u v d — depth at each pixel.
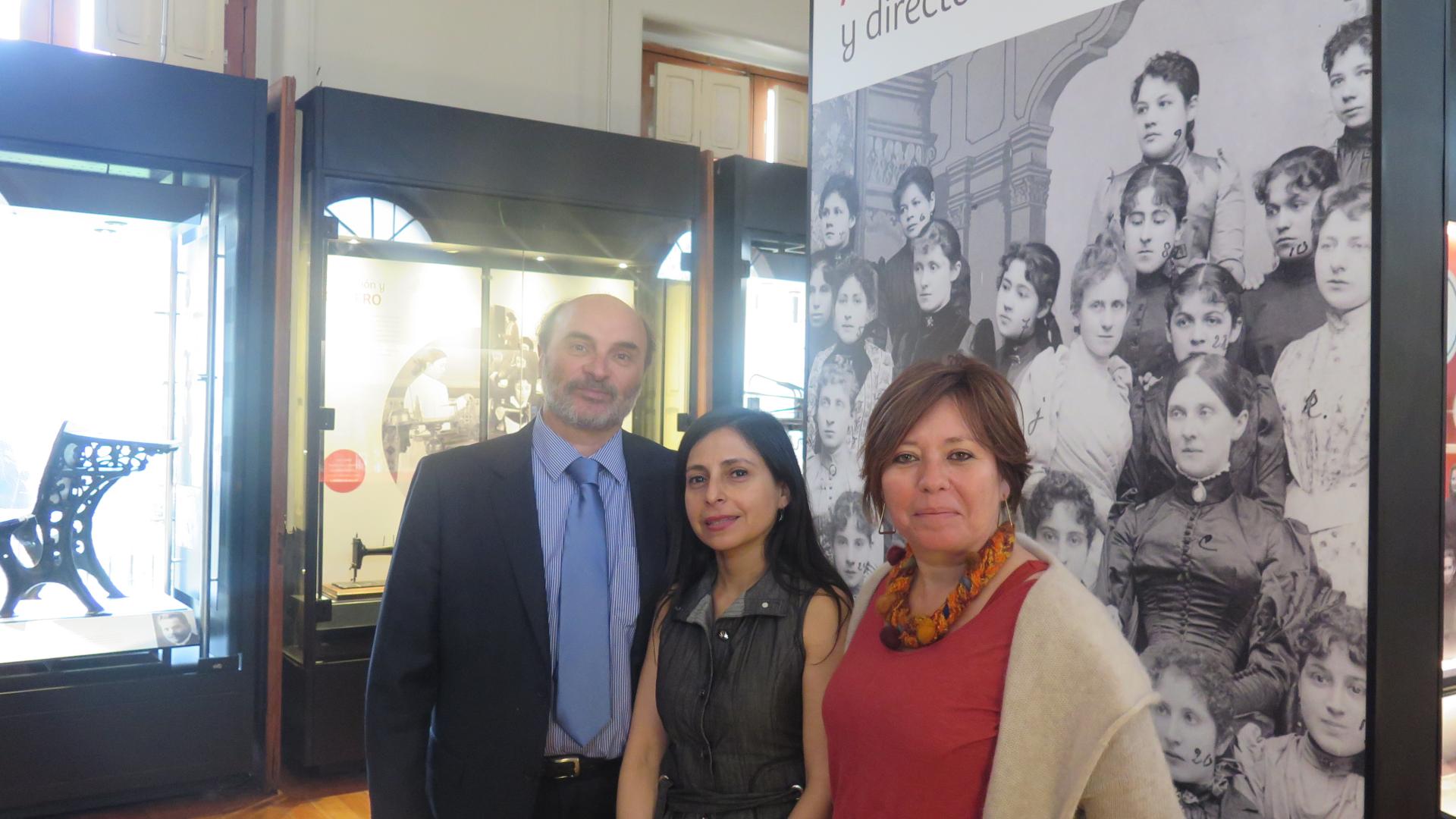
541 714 1.98
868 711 1.34
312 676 4.20
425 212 4.43
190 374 4.08
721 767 1.75
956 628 1.31
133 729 3.89
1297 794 1.40
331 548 4.30
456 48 5.16
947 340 1.95
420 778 2.03
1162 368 1.57
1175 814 1.17
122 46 4.32
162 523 4.11
